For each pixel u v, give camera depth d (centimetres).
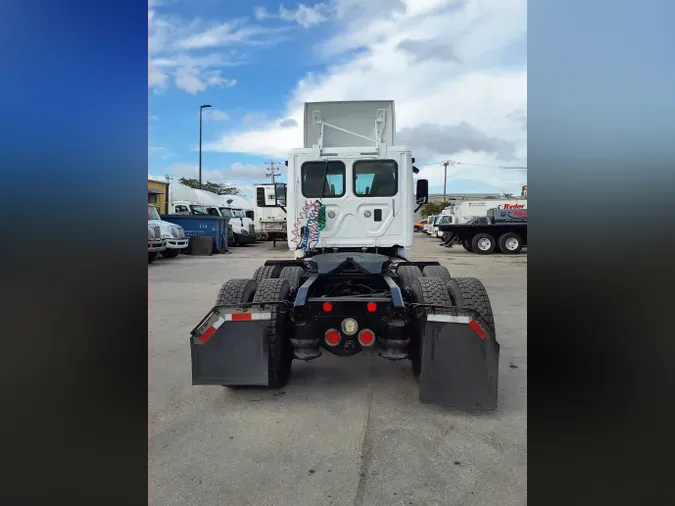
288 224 552
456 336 308
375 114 586
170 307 695
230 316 331
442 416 314
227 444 280
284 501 225
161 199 2112
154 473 248
